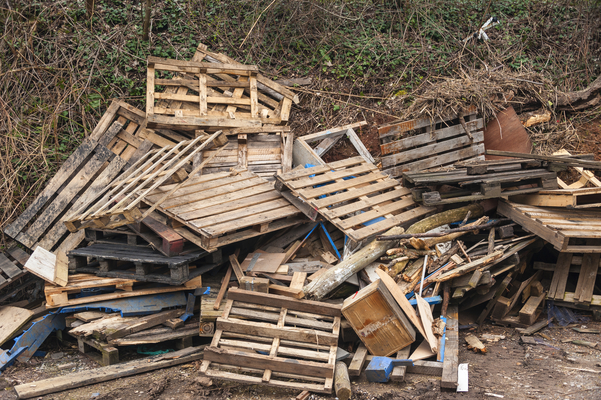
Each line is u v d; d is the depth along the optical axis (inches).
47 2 290.5
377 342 164.6
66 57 273.6
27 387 156.9
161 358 177.6
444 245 207.0
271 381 153.2
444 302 185.6
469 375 157.5
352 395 148.1
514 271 200.8
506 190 220.2
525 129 271.3
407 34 326.0
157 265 196.1
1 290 218.4
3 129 249.9
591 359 165.5
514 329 193.9
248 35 297.4
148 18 281.7
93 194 225.6
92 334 173.9
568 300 199.6
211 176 221.3
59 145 255.3
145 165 209.2
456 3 346.0
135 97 271.7
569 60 323.9
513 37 331.6
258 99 261.1
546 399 140.7
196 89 248.4
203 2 312.5
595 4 338.6
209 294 193.5
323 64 296.8
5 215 233.9
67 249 222.2
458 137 263.6
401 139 252.8
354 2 329.4
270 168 243.8
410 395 145.9
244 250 223.0
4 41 269.6
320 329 167.3
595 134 281.6
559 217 209.0
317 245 223.8
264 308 171.5
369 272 193.6
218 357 158.2
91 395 154.9
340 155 265.6
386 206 221.1
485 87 271.9
